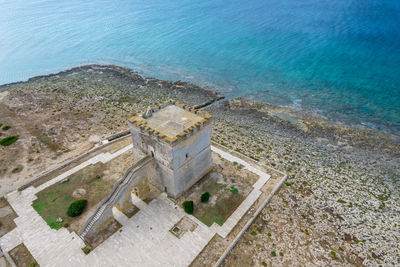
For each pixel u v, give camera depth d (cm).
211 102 7650
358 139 6075
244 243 3491
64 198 4081
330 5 16775
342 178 4800
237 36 12600
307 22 13950
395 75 8812
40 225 3644
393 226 3862
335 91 8106
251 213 3909
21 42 12850
